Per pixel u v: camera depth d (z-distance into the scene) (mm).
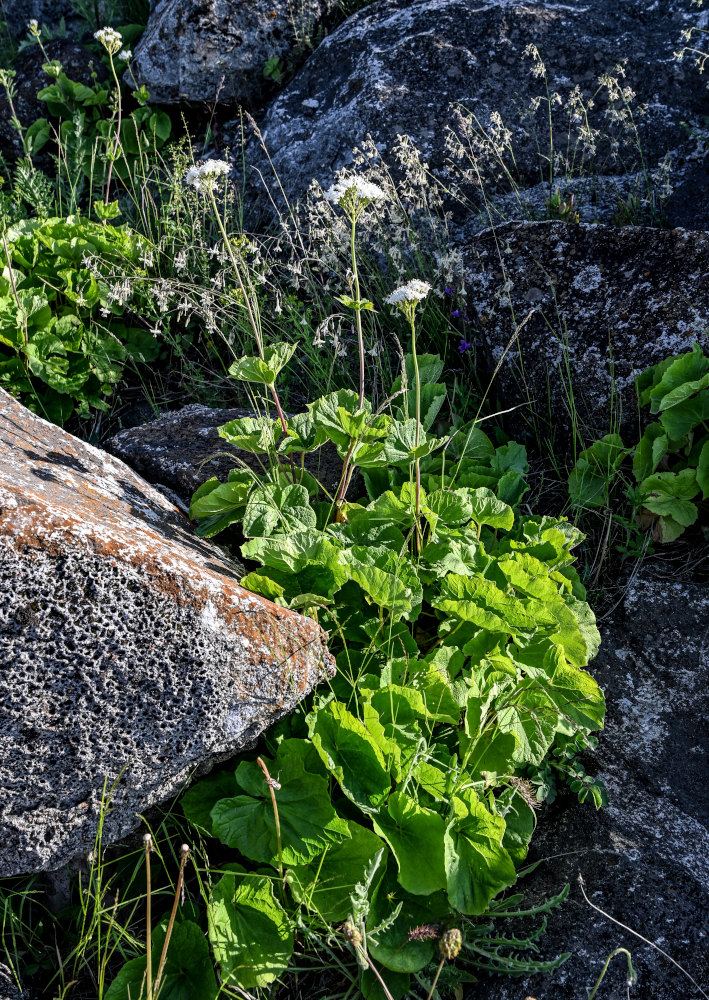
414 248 3840
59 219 4047
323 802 2029
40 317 3627
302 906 1995
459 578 2307
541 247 3268
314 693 2256
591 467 3119
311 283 4031
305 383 3861
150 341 3990
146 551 1918
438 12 4676
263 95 5270
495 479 3039
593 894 2111
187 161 4738
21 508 1829
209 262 4305
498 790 2271
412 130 4445
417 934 1922
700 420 2863
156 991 1771
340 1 5262
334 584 2322
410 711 2186
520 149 4363
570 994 1942
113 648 1876
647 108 4238
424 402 3078
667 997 1922
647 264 3133
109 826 2014
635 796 2383
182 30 5059
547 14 4539
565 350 3217
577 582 2725
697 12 4395
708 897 2094
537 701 2264
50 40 6070
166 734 1977
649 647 2732
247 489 2535
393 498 2553
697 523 3002
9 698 1811
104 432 3838
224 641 1988
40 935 2104
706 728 2539
